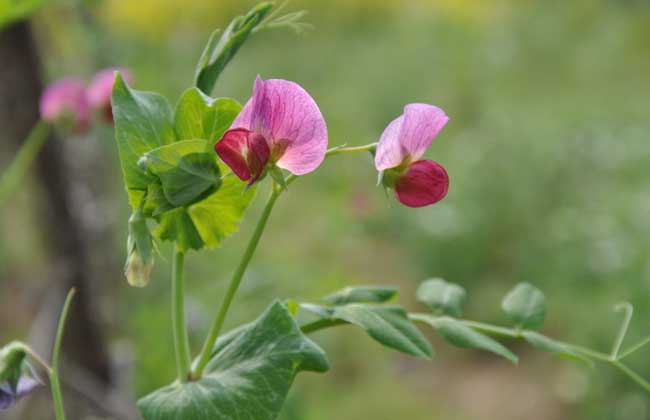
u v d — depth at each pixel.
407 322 1.50
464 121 11.40
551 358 6.93
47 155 3.37
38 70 3.26
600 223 7.61
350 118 11.33
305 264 6.72
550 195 8.44
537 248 7.80
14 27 3.15
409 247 8.26
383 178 1.48
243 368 1.41
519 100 11.99
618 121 10.23
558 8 15.12
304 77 13.77
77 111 3.09
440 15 17.25
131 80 3.16
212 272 5.81
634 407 5.95
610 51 13.58
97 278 3.65
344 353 6.69
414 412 6.30
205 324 5.05
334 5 17.39
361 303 1.59
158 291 5.40
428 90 12.02
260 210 7.32
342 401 6.30
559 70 13.23
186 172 1.38
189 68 9.36
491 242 8.07
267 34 15.77
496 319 7.36
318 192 8.51
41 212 3.46
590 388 6.20
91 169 4.04
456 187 8.56
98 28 4.39
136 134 1.42
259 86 1.33
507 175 8.52
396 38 15.83
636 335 6.10
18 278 6.88
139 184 1.41
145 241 1.37
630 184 8.67
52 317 3.50
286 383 1.38
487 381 6.80
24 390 1.55
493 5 17.91
